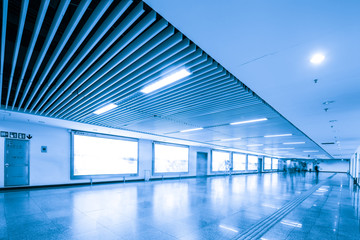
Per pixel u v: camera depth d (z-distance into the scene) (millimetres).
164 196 7461
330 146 14875
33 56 4211
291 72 3016
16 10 3363
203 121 6902
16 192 7285
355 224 4516
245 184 12508
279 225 4344
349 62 2646
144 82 3602
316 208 6082
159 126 8125
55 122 7738
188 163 16234
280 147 16656
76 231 3738
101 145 10531
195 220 4562
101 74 3389
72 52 2682
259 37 2166
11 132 7715
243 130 8688
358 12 1721
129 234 3662
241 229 4023
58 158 8922
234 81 3480
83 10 1952
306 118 6160
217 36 2170
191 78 3355
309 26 1953
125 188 9258
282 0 1635
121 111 5781
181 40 2338
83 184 9734
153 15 1973
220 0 1656
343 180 18000
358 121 6336
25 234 3559
